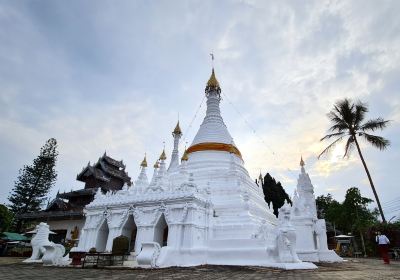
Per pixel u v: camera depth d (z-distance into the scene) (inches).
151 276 606.2
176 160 1921.8
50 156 2532.0
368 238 1549.0
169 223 1026.1
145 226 1073.5
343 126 1576.0
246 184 1430.9
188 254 942.4
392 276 561.6
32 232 1744.6
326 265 936.9
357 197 2181.3
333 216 2397.9
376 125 1514.5
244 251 953.5
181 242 978.1
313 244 1257.4
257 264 906.1
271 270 760.3
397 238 1309.1
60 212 2031.3
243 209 1184.2
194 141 1704.0
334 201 2677.2
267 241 1002.1
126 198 1178.0
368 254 1654.8
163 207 1064.8
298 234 1284.4
